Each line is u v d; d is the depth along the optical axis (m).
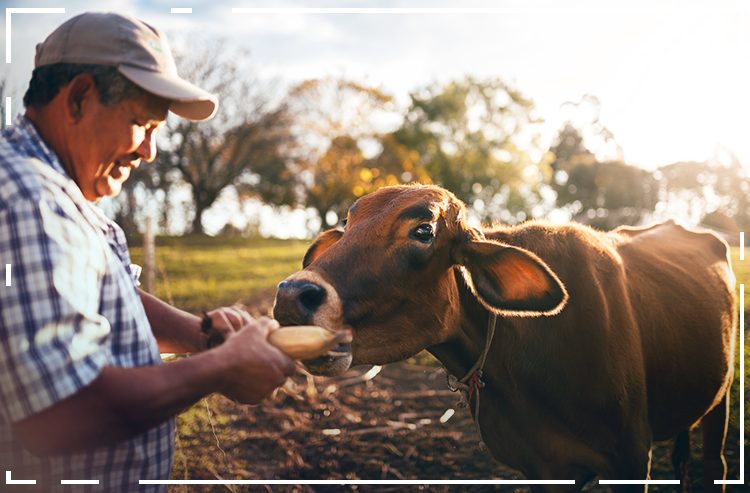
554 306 2.77
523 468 3.37
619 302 3.27
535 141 47.28
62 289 1.64
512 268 2.84
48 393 1.58
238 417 5.68
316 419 5.76
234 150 37.47
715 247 4.53
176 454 4.65
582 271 3.17
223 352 1.80
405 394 6.48
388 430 5.52
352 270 2.74
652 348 3.47
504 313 2.87
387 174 40.94
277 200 39.75
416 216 2.83
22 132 1.83
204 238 24.94
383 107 40.25
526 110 47.44
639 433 3.26
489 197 47.75
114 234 2.04
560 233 3.29
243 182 39.72
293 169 39.59
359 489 4.55
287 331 1.96
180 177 36.50
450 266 2.98
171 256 18.30
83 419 1.62
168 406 1.72
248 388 1.85
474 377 3.14
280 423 5.61
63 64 1.83
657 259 3.92
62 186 1.78
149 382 1.70
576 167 40.56
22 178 1.68
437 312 2.94
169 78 1.89
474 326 3.12
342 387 6.70
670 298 3.71
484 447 3.49
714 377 3.90
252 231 36.88
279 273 15.05
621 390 3.14
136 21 1.92
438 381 6.89
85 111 1.85
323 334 1.98
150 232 10.06
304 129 39.44
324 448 5.17
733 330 4.30
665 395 3.65
